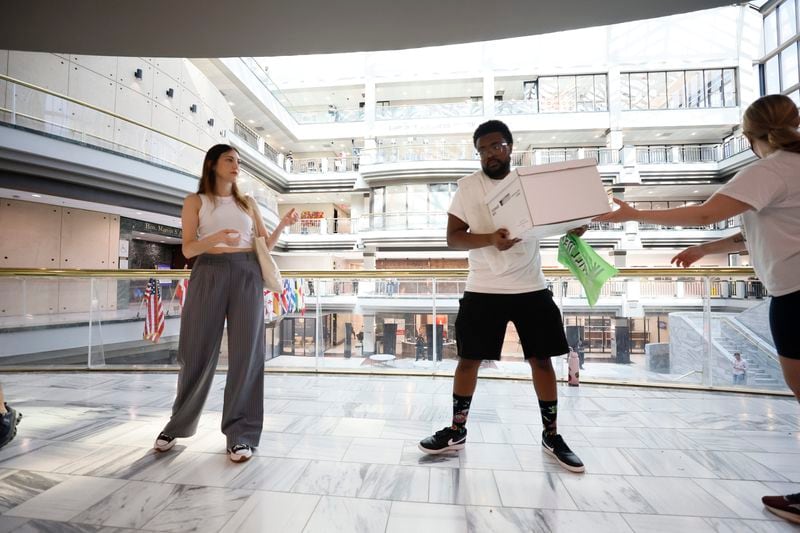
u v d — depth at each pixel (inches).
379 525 43.1
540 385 62.4
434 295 117.6
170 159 336.5
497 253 61.9
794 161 42.2
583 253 61.8
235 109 629.6
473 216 63.3
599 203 49.1
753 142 47.4
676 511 46.1
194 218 66.3
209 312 63.9
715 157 640.4
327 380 108.3
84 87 336.2
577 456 58.8
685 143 705.6
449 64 687.7
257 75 603.5
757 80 649.0
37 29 81.6
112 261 397.7
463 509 46.4
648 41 655.1
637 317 109.7
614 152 631.8
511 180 52.2
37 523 42.9
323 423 75.1
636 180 625.9
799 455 61.6
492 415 80.4
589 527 42.9
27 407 85.3
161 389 100.0
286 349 120.5
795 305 43.3
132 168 299.0
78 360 130.1
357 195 705.6
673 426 74.2
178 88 440.8
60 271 123.8
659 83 663.1
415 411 82.1
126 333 146.9
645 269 106.3
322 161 721.6
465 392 63.7
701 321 106.9
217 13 76.6
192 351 63.5
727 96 649.0
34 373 120.2
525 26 81.3
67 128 260.1
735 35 645.3
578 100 673.0
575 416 79.9
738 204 42.7
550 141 706.2
